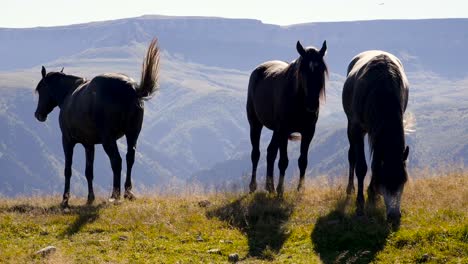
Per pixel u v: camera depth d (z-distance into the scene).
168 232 10.32
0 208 12.77
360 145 10.80
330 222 10.09
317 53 11.82
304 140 13.06
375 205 10.58
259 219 10.75
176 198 13.44
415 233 8.90
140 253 9.24
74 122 13.48
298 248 9.26
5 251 9.29
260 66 14.97
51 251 9.13
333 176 13.70
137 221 10.88
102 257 8.98
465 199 10.80
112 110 12.82
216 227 10.56
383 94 9.90
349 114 11.60
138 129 13.32
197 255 9.17
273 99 13.40
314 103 11.52
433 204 10.65
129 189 13.52
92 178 13.97
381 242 8.96
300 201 11.98
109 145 12.96
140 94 12.96
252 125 15.11
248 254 9.20
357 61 12.66
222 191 13.58
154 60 12.94
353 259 8.38
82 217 11.33
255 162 14.99
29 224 10.90
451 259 8.11
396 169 9.34
